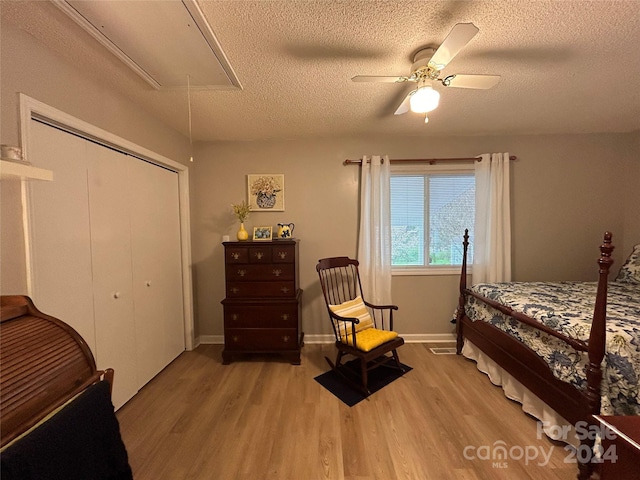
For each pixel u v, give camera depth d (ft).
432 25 4.37
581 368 4.68
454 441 5.36
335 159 10.07
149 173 7.81
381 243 9.85
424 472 4.69
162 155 8.14
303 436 5.54
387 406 6.46
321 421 5.98
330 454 5.09
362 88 6.34
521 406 6.41
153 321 7.91
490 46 4.91
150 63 5.22
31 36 4.41
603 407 4.27
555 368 5.11
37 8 3.82
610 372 4.32
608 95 6.87
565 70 5.73
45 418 2.76
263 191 10.08
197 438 5.52
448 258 10.37
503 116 8.20
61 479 2.58
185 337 9.66
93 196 5.88
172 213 9.00
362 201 9.84
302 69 5.57
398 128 9.07
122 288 6.70
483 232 9.70
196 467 4.85
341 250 10.23
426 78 5.05
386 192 9.73
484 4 3.94
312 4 3.91
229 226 10.18
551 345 5.36
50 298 4.93
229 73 5.63
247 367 8.44
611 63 5.46
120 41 4.56
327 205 10.15
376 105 7.27
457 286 10.23
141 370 7.34
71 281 5.35
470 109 7.68
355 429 5.72
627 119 8.50
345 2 3.88
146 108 7.23
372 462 4.90
